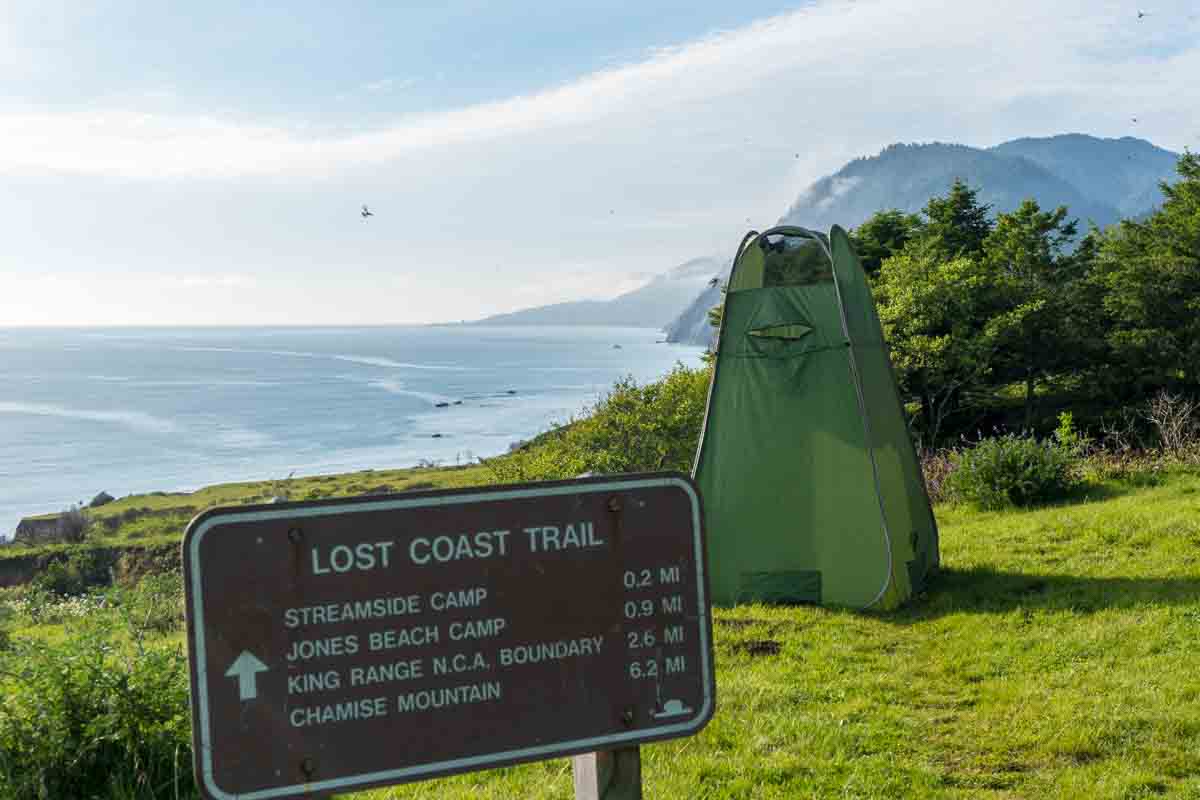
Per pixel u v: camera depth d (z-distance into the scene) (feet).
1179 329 122.83
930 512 38.24
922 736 21.31
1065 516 43.37
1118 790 18.03
